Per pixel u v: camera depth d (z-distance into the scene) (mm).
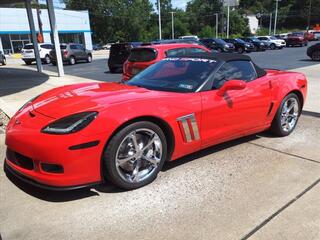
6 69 19672
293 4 113188
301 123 5816
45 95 3906
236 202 3170
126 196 3285
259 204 3131
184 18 96250
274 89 4664
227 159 4180
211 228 2777
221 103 3943
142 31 84250
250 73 4477
